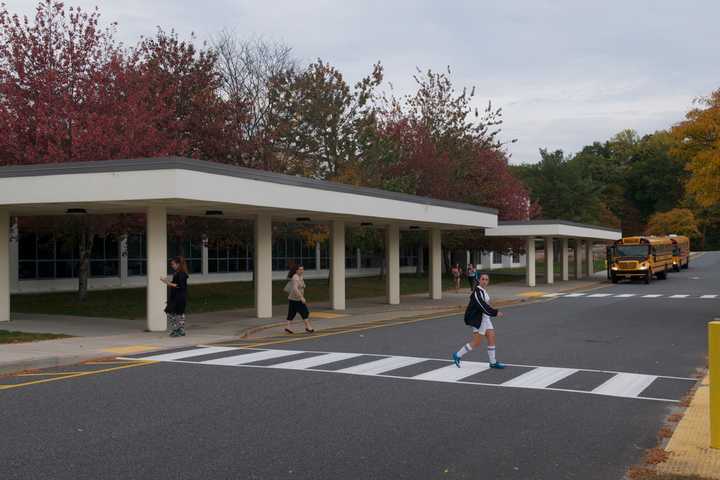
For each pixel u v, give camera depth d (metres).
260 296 23.59
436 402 9.90
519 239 52.94
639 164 107.38
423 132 49.19
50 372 12.68
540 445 7.68
